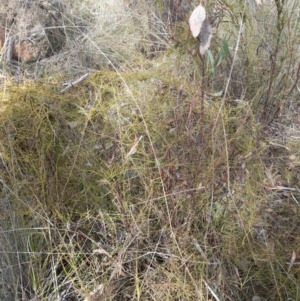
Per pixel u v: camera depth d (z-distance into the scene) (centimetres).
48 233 170
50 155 177
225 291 164
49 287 162
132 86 194
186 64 211
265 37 229
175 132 179
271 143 213
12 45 250
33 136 179
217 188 175
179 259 166
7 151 177
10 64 247
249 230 170
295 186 199
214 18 198
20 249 165
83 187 181
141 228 173
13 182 170
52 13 267
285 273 167
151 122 182
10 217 164
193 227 176
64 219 174
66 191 178
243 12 203
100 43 253
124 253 169
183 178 174
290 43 222
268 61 228
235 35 219
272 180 196
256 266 171
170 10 239
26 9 259
